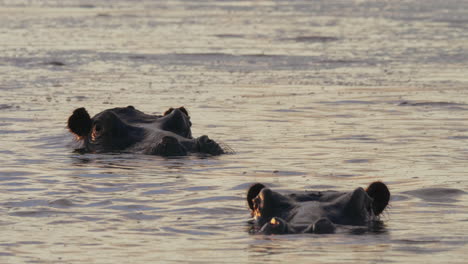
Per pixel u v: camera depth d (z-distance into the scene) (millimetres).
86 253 29156
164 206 37688
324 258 27609
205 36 160125
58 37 154375
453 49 136375
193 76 103375
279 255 28031
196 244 30297
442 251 28844
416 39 153000
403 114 73188
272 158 51719
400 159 51281
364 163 49969
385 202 35156
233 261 27578
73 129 57156
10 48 133000
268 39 154125
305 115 72688
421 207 37500
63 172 46719
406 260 27484
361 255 28016
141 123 57438
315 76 104062
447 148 55438
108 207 37469
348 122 68438
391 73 106812
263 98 83875
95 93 86500
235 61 120438
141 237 31688
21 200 38875
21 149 55188
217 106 77688
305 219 31703
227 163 49750
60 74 103188
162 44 143750
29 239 31297
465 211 36594
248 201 35094
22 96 83188
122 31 170125
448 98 83875
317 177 45500
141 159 51250
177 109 57906
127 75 103500
